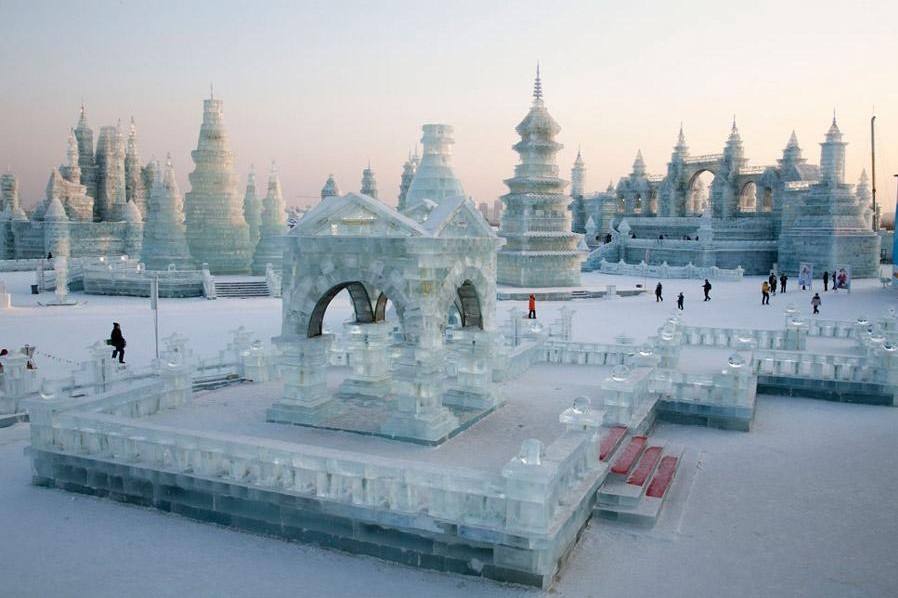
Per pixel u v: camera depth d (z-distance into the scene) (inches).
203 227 3029.0
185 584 522.0
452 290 801.6
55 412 715.4
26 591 506.3
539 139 2898.6
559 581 533.3
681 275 3405.5
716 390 951.6
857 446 867.4
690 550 588.4
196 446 647.8
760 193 3917.3
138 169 4534.9
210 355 1328.7
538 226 2859.3
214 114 3031.5
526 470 523.2
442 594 512.1
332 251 800.3
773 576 544.7
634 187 4606.3
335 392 968.3
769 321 1865.2
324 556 575.2
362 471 580.1
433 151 1515.7
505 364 1094.4
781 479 754.8
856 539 609.9
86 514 649.0
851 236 3302.2
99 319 1882.4
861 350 1312.7
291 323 829.2
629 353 1210.0
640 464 741.3
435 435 748.6
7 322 1802.4
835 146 3299.7
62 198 3978.8
